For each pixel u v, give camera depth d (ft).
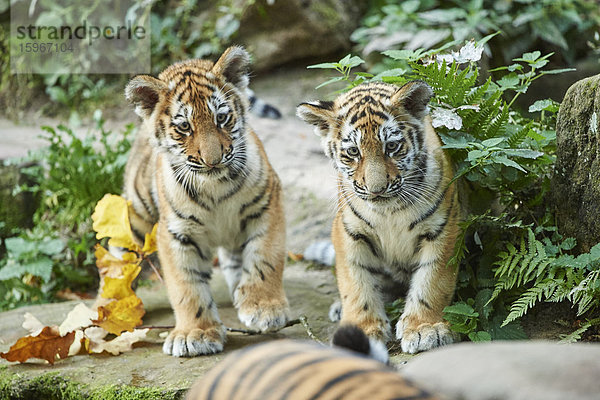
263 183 24.56
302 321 23.29
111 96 50.26
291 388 9.80
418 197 21.03
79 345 23.29
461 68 29.12
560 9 47.50
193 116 23.24
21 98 50.83
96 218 26.76
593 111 20.66
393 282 23.85
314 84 47.93
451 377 11.37
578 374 10.71
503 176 22.50
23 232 36.81
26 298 35.42
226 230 24.80
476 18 45.27
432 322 21.21
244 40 50.37
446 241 21.25
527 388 10.59
